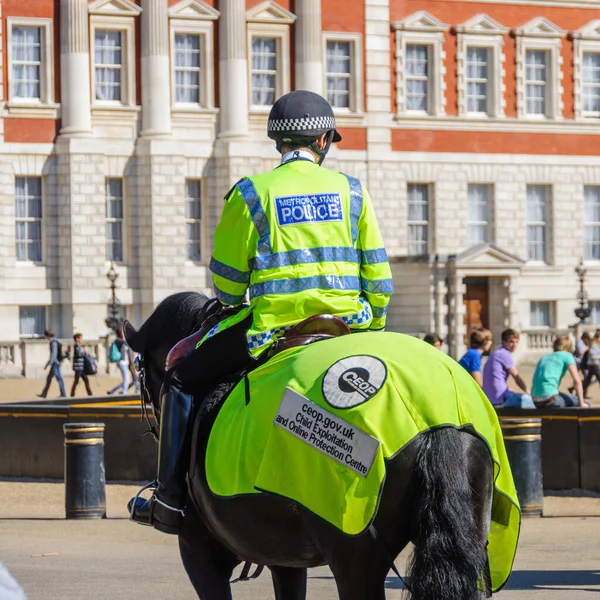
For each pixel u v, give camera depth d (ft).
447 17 266.77
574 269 276.21
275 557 29.35
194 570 33.14
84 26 240.53
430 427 27.17
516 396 90.22
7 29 238.07
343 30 258.57
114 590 50.52
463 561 25.72
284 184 31.22
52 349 181.27
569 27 276.62
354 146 260.62
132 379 182.09
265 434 28.66
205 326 33.30
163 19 245.24
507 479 29.40
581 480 84.02
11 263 237.86
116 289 243.40
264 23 252.42
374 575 27.02
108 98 245.04
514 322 258.37
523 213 272.92
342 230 31.14
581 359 187.52
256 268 30.91
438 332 250.78
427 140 265.75
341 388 27.76
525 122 272.51
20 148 238.68
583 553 61.00
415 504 26.78
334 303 30.81
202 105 249.75
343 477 27.20
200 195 251.60
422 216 267.80
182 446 31.83
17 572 55.67
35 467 92.99
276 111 32.37
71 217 239.71
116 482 90.53
